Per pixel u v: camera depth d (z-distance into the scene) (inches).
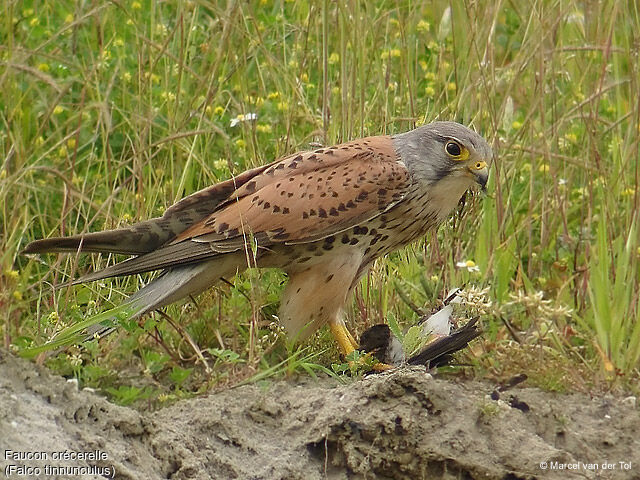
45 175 478.0
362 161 399.2
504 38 587.8
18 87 494.3
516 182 503.2
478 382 382.3
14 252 417.1
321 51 499.2
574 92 518.6
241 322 403.2
